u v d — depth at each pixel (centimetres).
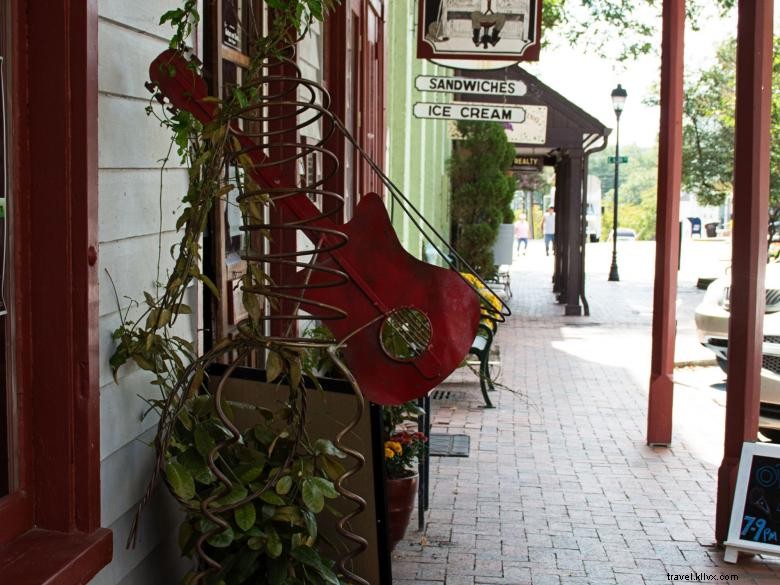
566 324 1722
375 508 359
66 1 275
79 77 276
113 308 312
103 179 305
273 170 348
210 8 423
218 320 428
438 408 943
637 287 2581
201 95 330
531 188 5212
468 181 1967
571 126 1803
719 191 2981
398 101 1223
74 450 282
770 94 549
